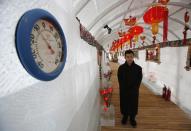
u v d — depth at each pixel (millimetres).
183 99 5062
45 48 946
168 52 6398
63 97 1348
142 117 4418
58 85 1223
